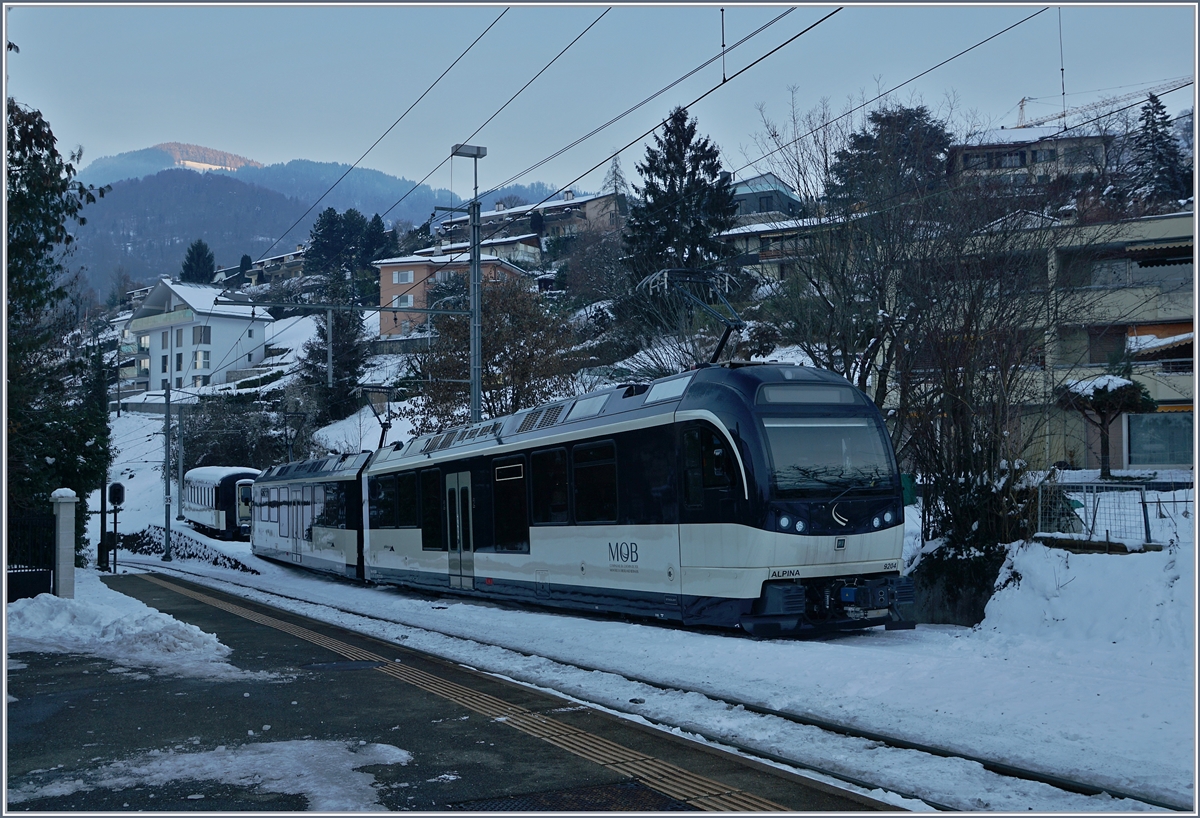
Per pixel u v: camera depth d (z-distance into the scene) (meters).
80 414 28.81
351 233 115.81
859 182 19.98
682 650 11.59
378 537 22.66
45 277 18.58
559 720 8.52
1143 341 31.52
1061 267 18.28
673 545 13.00
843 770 6.93
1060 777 6.41
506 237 105.56
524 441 16.62
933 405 15.23
